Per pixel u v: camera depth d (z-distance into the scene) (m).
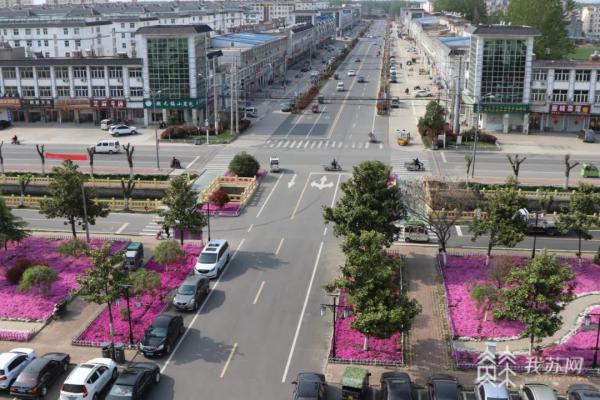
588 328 44.91
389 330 40.03
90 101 119.75
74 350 43.78
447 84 139.25
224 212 71.44
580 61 110.00
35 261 58.22
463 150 99.88
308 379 37.66
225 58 138.75
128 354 43.25
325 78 182.50
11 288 53.34
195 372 41.19
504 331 45.75
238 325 47.34
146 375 38.34
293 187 81.62
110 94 119.94
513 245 54.59
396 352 43.06
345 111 136.38
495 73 109.81
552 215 67.88
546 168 89.94
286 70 196.00
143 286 48.94
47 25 158.50
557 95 110.69
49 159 96.19
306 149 102.06
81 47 158.75
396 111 136.12
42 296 51.53
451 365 41.66
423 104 144.50
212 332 46.31
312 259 59.34
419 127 109.50
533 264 40.84
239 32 187.88
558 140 107.50
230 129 113.25
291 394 38.78
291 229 67.12
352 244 43.09
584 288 52.50
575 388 37.19
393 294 42.91
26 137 111.62
